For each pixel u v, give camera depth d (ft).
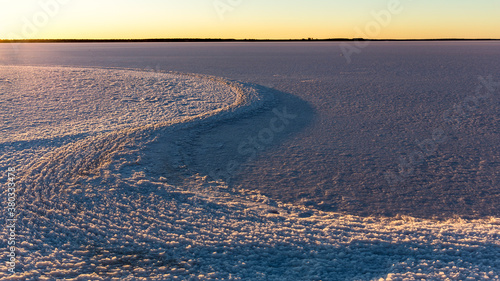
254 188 19.02
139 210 15.87
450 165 22.08
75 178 19.06
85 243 13.50
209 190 18.44
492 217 15.83
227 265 12.30
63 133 26.94
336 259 12.64
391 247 13.44
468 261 12.49
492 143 25.98
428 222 15.47
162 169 21.12
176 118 32.89
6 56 117.29
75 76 50.96
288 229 14.57
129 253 12.96
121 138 25.88
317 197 18.07
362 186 19.31
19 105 35.50
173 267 12.17
